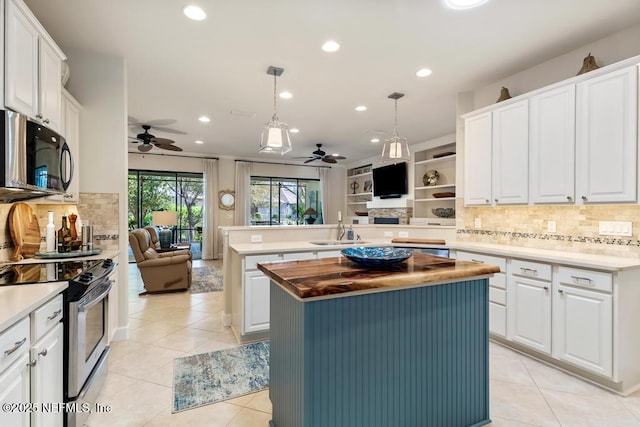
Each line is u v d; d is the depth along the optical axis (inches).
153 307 159.8
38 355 54.1
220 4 85.1
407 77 131.5
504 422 72.8
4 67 62.2
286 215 359.3
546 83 117.6
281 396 66.7
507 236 131.1
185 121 198.1
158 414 76.0
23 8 67.0
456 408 69.4
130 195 289.6
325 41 104.0
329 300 56.5
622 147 88.6
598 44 103.4
